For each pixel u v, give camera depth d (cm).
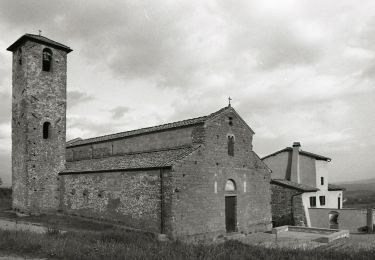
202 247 1838
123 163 3016
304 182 4338
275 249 1983
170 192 2469
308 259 1716
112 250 1619
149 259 1505
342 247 2444
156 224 2520
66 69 3859
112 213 2906
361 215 3556
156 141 3247
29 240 1803
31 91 3544
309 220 3872
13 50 3894
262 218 3297
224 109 3031
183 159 2578
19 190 3581
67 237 1973
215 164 2861
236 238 2823
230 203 3005
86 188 3244
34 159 3488
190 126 2928
